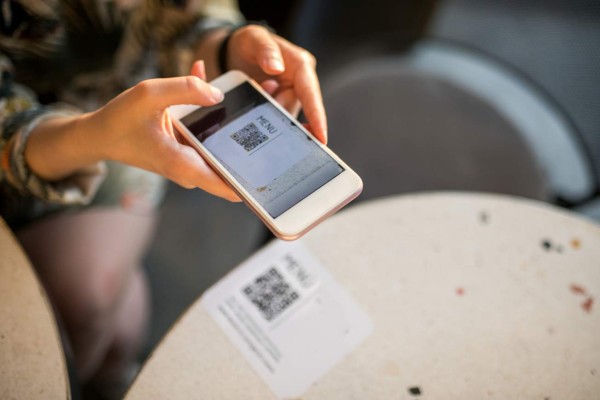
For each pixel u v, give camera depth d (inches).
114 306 43.8
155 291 58.6
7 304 27.3
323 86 47.9
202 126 27.0
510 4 78.0
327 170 25.5
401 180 44.6
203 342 28.5
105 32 37.9
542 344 29.1
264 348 28.5
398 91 46.2
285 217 24.6
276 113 27.4
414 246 31.5
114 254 42.1
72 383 29.1
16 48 35.7
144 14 38.3
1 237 29.2
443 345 29.0
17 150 30.3
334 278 30.4
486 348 29.0
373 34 65.1
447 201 33.1
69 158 29.5
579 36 76.3
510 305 30.1
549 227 32.5
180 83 24.3
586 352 29.0
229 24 38.2
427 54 49.3
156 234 60.8
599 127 70.0
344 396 27.7
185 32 38.0
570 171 47.2
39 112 32.1
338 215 32.2
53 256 40.4
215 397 27.3
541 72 74.0
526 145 45.3
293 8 48.1
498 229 32.3
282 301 29.8
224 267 60.4
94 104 42.3
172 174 25.8
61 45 37.1
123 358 51.4
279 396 27.6
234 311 29.4
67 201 33.6
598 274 31.1
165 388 27.3
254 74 32.4
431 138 45.4
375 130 45.3
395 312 29.7
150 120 25.0
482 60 49.8
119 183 42.5
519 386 28.1
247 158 26.2
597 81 73.4
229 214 62.7
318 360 28.4
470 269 31.0
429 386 28.0
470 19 77.0
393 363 28.5
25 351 26.3
